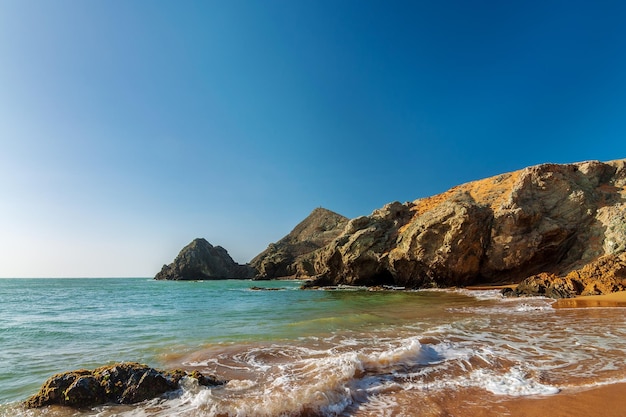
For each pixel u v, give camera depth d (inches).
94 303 1290.6
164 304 1206.9
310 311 871.1
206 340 490.9
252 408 225.5
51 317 839.7
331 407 238.7
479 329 527.8
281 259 4303.6
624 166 1481.3
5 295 1888.5
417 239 1673.2
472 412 231.8
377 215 2276.1
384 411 236.1
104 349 448.8
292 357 381.4
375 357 340.2
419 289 1670.8
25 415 235.0
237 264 5521.7
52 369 361.4
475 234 1517.0
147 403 249.8
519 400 250.8
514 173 1910.7
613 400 244.4
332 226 5625.0
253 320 724.0
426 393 267.6
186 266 5019.7
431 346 406.0
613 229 1242.6
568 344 416.5
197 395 253.1
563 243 1375.5
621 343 417.4
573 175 1525.6
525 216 1413.6
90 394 251.3
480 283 1558.8
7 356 418.3
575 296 938.1
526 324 565.3
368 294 1485.0
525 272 1445.6
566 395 256.8
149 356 402.6
